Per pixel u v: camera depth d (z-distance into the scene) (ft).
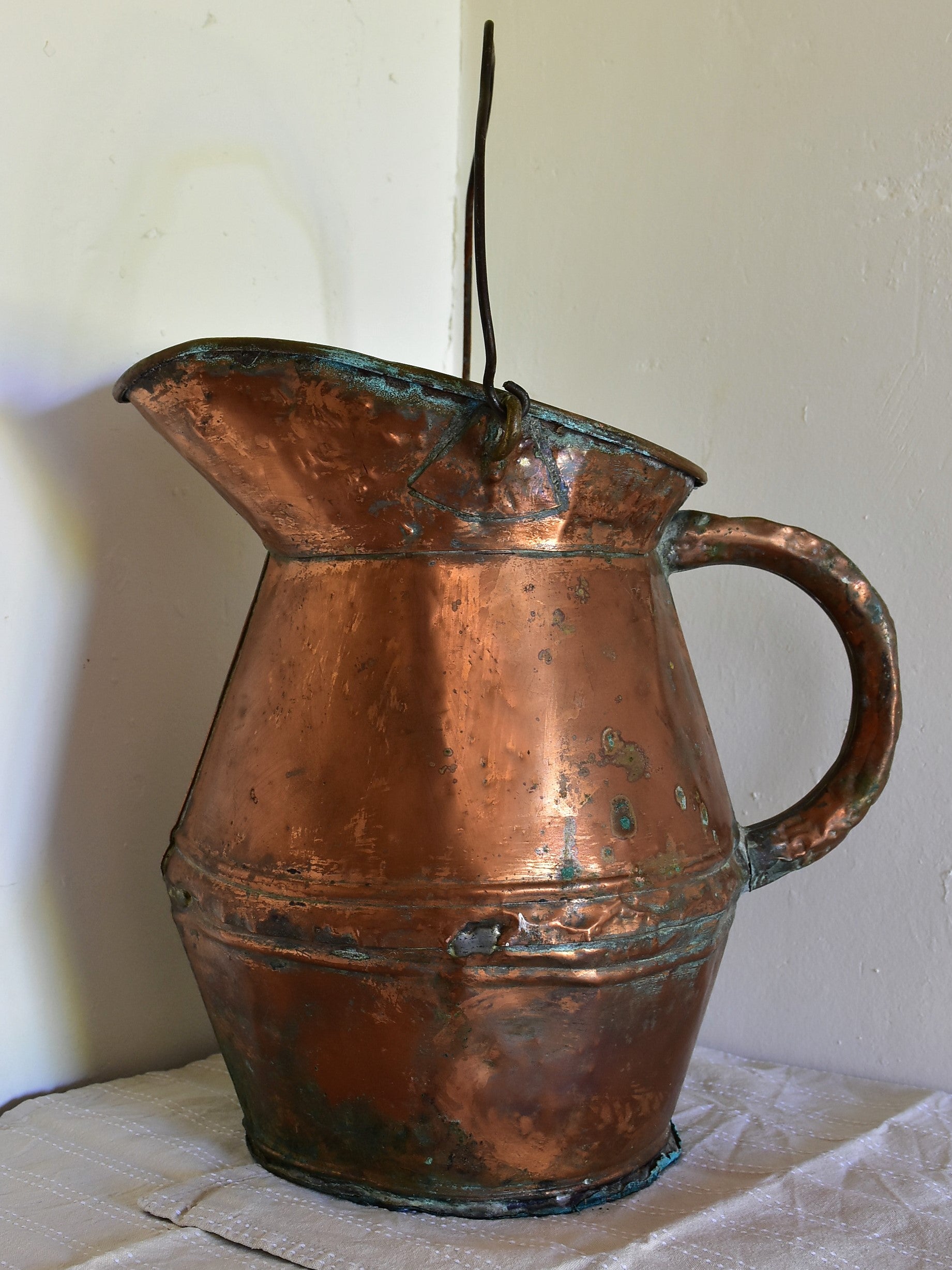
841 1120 2.16
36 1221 1.76
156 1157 1.94
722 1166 1.98
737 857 1.96
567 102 2.76
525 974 1.67
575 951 1.68
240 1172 1.89
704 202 2.56
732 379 2.53
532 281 2.81
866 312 2.37
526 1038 1.70
